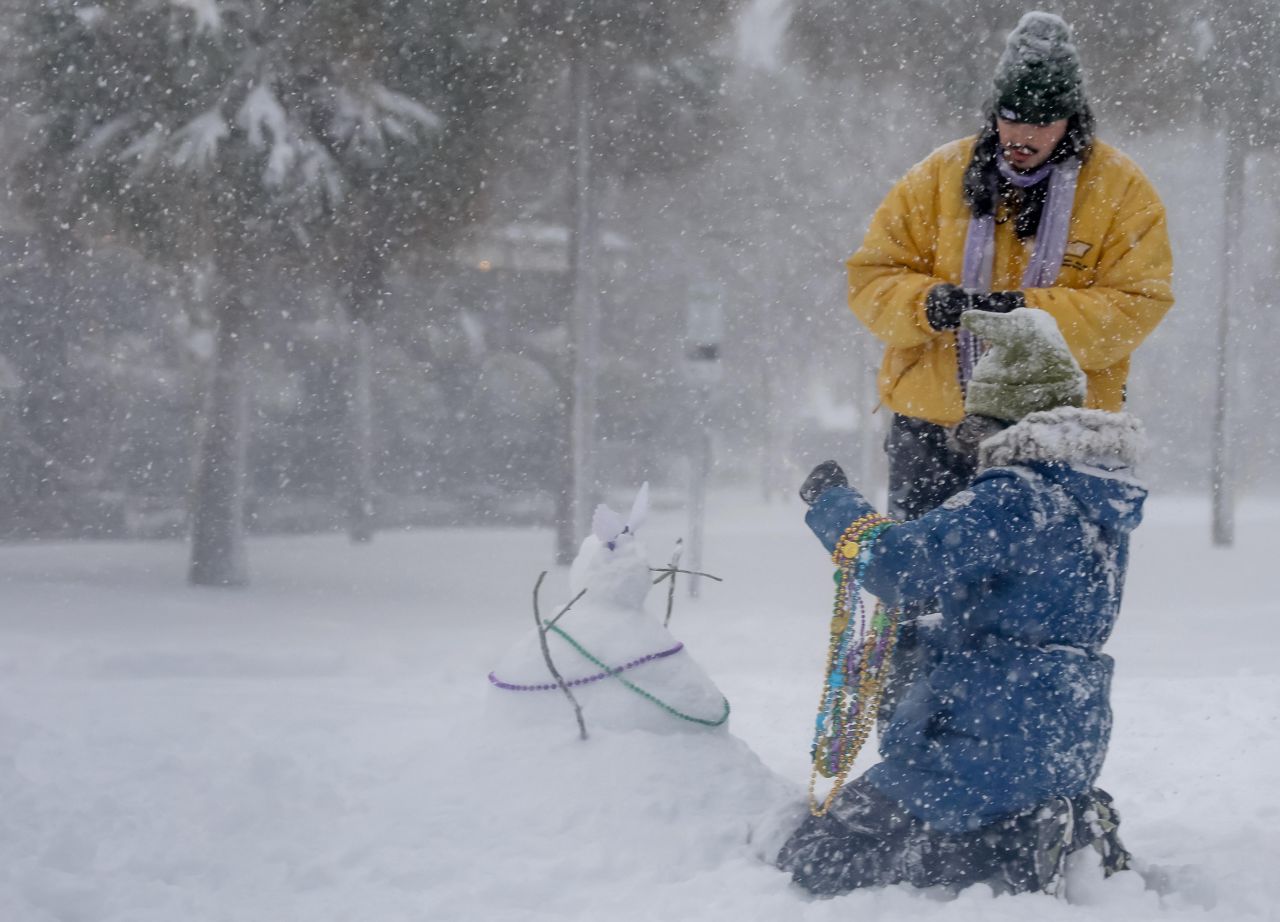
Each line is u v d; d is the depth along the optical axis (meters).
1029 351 11.91
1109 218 13.17
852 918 10.87
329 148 44.25
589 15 48.53
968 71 47.81
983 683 11.55
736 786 13.36
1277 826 14.50
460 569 51.47
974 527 11.33
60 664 24.12
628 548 14.52
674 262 82.19
